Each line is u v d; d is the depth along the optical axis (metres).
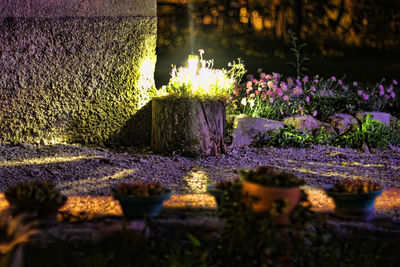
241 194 3.55
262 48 14.60
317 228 3.91
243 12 14.86
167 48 14.04
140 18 7.40
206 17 14.64
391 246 3.90
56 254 3.57
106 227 3.81
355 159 7.46
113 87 7.38
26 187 3.94
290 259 3.54
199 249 3.72
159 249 3.75
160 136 7.16
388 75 13.26
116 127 7.46
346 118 8.55
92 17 7.10
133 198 3.87
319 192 5.57
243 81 11.88
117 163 6.51
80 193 5.23
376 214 4.44
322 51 15.10
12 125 6.86
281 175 3.64
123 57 7.38
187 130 7.04
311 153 7.67
